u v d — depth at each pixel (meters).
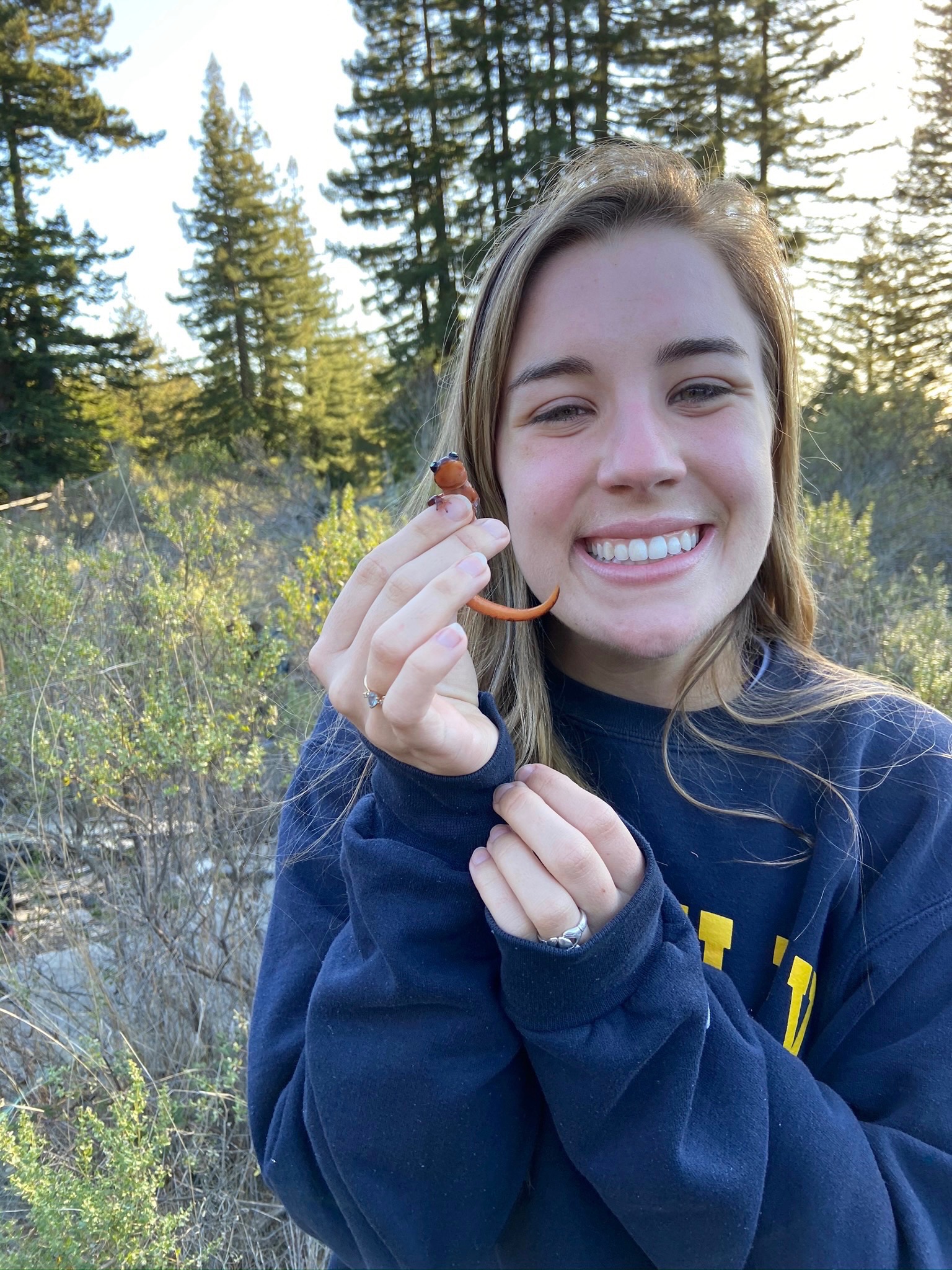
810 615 0.57
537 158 7.06
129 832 1.19
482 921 0.36
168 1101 0.85
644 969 0.35
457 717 0.35
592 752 0.46
